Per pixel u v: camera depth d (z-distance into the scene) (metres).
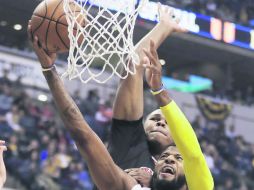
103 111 11.70
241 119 14.06
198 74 15.10
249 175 12.35
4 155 9.34
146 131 2.92
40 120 10.81
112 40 2.35
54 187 9.43
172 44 13.48
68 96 2.39
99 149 2.40
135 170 2.67
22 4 11.91
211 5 13.56
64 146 10.24
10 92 11.15
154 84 2.36
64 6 2.24
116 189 2.42
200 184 2.37
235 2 14.24
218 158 12.21
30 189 9.15
